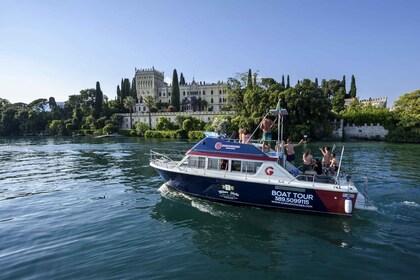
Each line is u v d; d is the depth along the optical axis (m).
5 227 11.33
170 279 7.41
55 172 24.33
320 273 7.64
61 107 127.44
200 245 9.39
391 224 10.78
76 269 7.96
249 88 72.75
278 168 12.20
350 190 11.02
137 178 20.67
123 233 10.48
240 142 13.46
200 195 13.73
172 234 10.30
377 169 22.41
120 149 44.31
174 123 90.69
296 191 11.70
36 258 8.66
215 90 119.50
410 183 17.11
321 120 59.38
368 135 61.19
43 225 11.48
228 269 7.89
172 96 109.31
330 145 48.12
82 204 14.39
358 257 8.43
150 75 127.94
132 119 100.00
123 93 117.81
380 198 13.81
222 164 13.13
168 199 14.50
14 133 105.88
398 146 45.53
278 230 10.51
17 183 19.97
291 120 57.78
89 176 22.03
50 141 67.81
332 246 9.18
